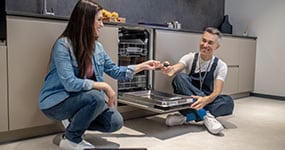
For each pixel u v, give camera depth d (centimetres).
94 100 154
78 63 159
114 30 216
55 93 156
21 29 169
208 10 391
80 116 155
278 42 357
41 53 179
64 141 162
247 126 228
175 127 221
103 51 184
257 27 375
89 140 186
